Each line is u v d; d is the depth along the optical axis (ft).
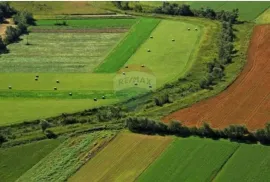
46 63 368.07
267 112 280.31
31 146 261.24
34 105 305.53
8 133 276.21
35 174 237.66
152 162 239.50
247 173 228.02
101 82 333.42
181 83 327.06
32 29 433.07
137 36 411.34
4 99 314.55
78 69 355.97
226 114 281.54
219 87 312.91
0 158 252.21
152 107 297.74
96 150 252.83
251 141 252.42
